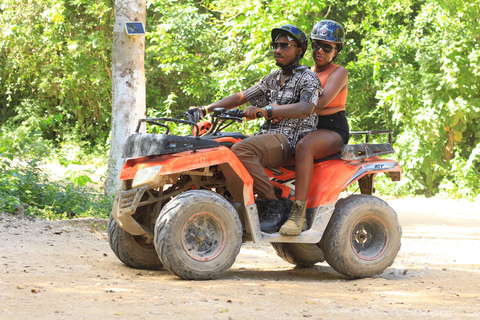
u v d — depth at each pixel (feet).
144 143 14.17
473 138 58.08
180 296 11.34
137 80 30.19
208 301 10.93
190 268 13.50
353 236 15.87
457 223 34.99
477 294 13.20
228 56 56.08
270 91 16.20
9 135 39.29
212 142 14.39
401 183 53.21
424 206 45.68
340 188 15.49
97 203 27.50
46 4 60.49
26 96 71.87
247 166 14.62
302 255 18.43
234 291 12.21
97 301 10.54
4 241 18.26
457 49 51.01
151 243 15.76
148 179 13.57
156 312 9.80
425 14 54.70
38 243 18.71
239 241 14.17
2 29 61.16
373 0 57.67
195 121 15.65
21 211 23.29
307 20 50.16
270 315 10.05
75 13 66.18
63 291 11.39
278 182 15.89
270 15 47.98
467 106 51.34
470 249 24.08
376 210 15.96
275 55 15.70
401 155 53.52
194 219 13.74
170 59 53.83
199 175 15.06
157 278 13.93
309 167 15.01
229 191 14.67
